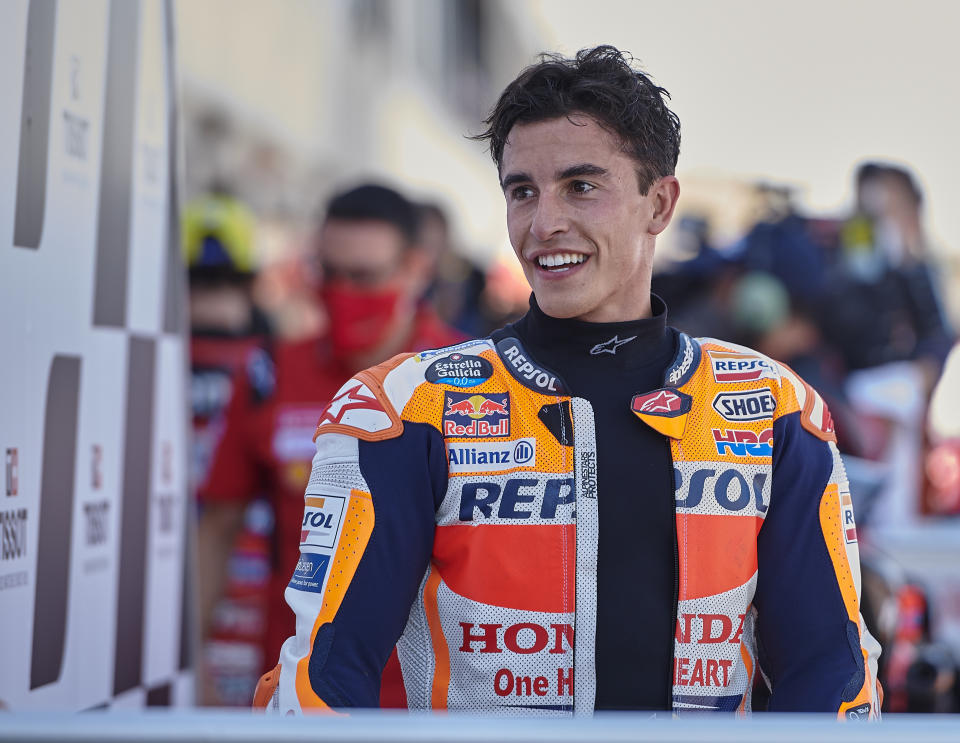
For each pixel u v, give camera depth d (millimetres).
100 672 6578
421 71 34375
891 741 3244
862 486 10727
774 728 3285
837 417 13312
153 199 7457
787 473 5223
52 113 5988
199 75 18625
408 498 4949
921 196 15461
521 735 3246
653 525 4984
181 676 7945
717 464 5086
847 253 14977
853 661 5035
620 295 5293
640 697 4887
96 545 6531
